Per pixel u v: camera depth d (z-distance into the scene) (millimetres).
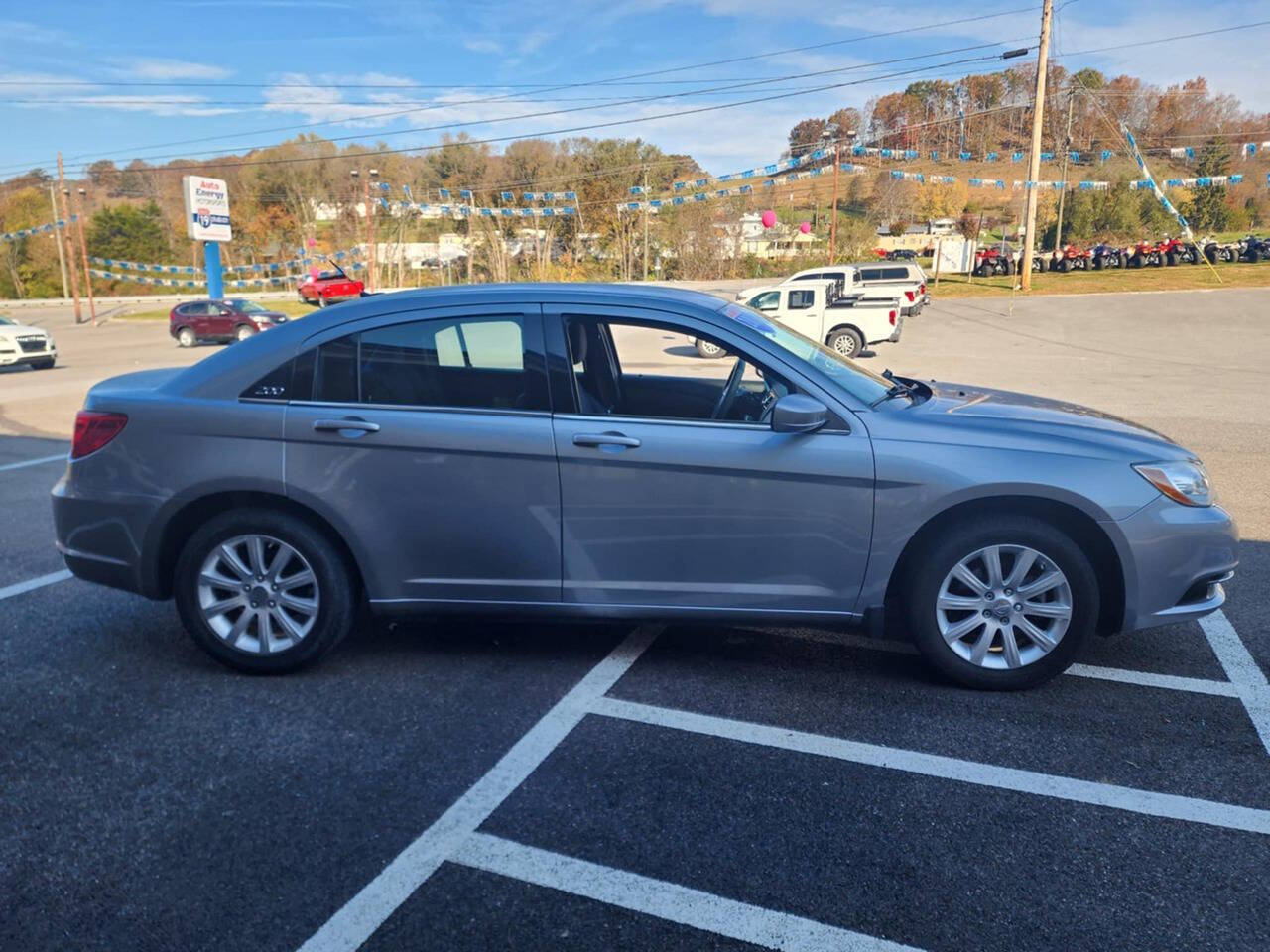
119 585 4156
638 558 3838
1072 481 3607
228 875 2738
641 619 3926
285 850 2854
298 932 2492
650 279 61469
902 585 3834
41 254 74125
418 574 3969
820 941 2420
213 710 3797
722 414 3906
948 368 18875
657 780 3209
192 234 38312
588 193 63906
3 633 4691
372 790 3174
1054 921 2480
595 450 3764
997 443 3682
